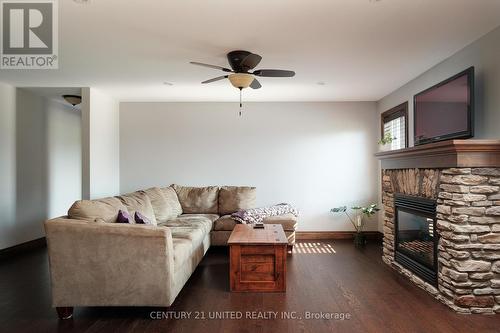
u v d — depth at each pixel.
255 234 3.50
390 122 5.13
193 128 5.70
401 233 3.70
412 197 3.36
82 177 4.73
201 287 3.22
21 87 4.69
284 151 5.65
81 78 4.21
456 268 2.62
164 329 2.36
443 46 3.14
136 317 2.56
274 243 3.08
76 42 3.03
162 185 5.70
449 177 2.70
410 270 3.40
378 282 3.32
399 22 2.62
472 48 3.06
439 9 2.42
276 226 4.03
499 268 2.60
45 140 5.34
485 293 2.59
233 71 3.37
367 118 5.61
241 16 2.52
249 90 4.88
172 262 2.61
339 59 3.50
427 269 3.07
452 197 2.66
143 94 5.16
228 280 3.44
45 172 5.34
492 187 2.59
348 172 5.61
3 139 4.47
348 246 4.98
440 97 3.23
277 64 3.66
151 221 3.76
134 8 2.40
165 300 2.54
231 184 5.67
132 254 2.52
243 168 5.67
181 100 5.61
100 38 2.93
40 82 4.42
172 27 2.71
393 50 3.24
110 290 2.53
